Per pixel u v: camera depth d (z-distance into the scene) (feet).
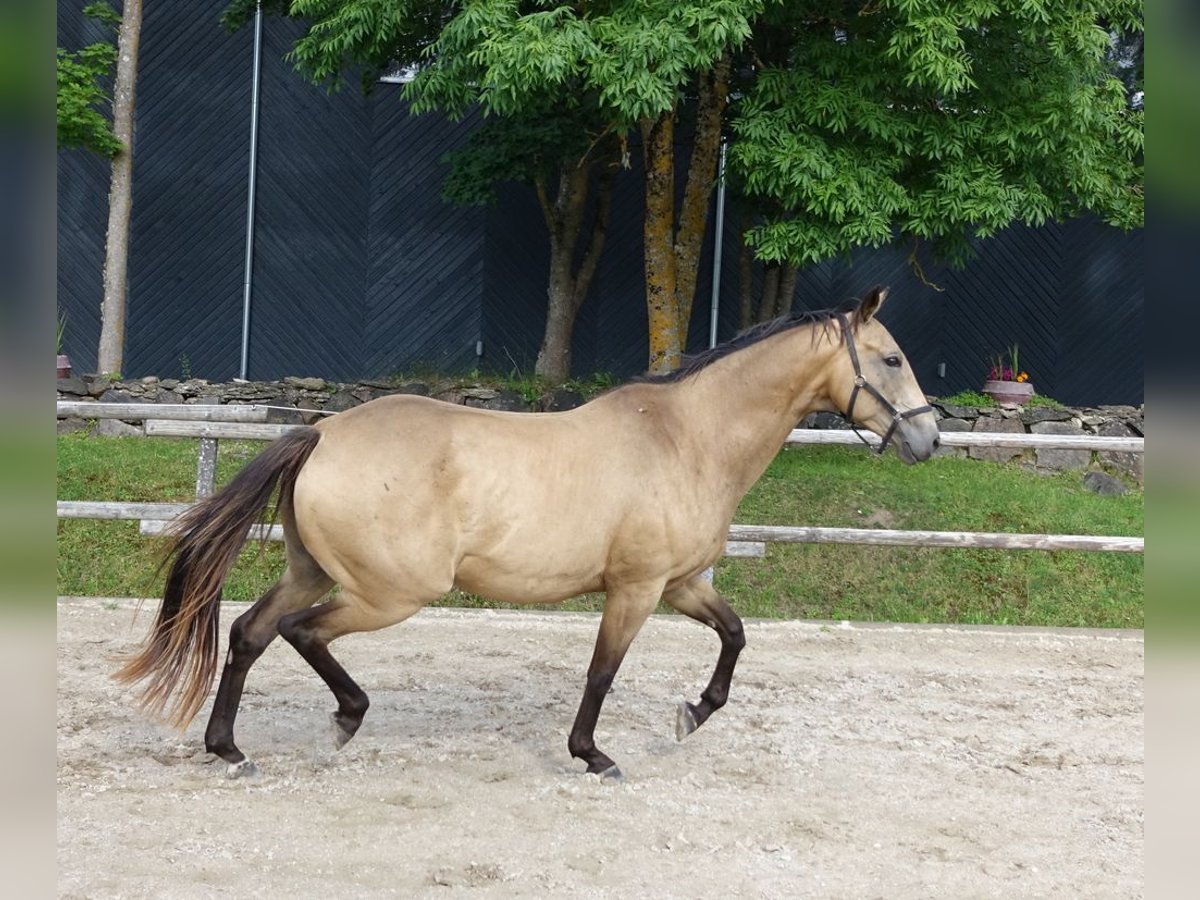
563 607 24.26
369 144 40.75
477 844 11.46
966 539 22.84
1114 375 40.65
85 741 14.11
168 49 40.47
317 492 12.15
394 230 40.93
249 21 38.96
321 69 28.22
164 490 26.99
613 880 10.78
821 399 14.24
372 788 12.93
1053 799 13.64
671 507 13.08
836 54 26.73
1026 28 25.16
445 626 21.86
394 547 12.17
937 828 12.58
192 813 11.91
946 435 23.79
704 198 32.14
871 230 25.50
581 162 31.89
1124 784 14.24
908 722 16.74
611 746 14.94
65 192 40.52
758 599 24.14
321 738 14.71
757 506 27.40
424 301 41.04
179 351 41.27
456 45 24.21
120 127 34.81
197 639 12.23
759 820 12.54
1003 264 40.29
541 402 34.04
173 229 40.96
